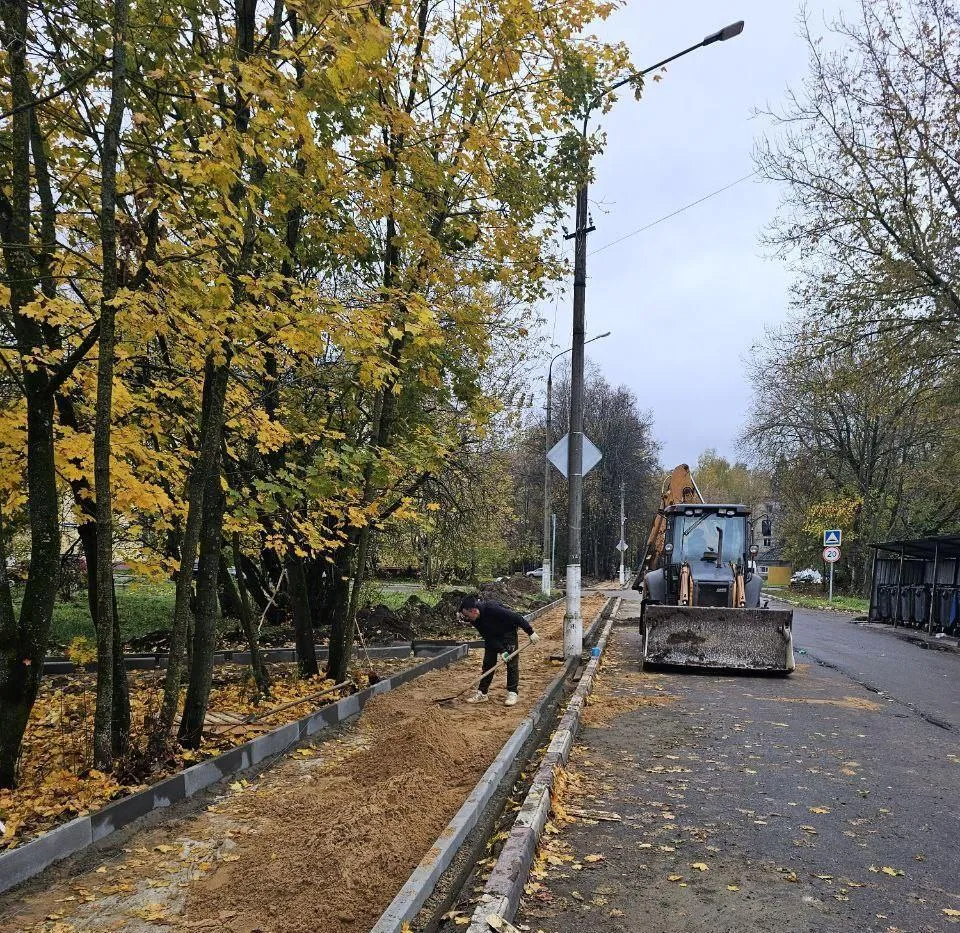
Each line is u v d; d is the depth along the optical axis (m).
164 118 6.28
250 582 14.17
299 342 5.45
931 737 7.08
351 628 8.77
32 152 5.18
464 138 7.43
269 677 9.55
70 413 5.79
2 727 4.85
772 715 7.93
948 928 3.39
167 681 5.49
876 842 4.40
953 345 16.91
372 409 9.09
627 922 3.40
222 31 6.36
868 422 35.06
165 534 8.27
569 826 4.62
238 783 5.55
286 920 3.48
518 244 8.54
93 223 5.97
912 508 35.94
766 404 37.94
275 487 6.93
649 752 6.39
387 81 5.38
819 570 45.25
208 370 5.98
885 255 16.75
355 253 7.61
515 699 8.32
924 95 15.56
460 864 4.08
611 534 62.03
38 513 5.00
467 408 9.62
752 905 3.58
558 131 8.93
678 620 11.09
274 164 6.04
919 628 19.52
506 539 30.58
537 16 7.31
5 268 5.14
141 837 4.54
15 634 4.88
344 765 6.07
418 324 6.09
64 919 3.53
